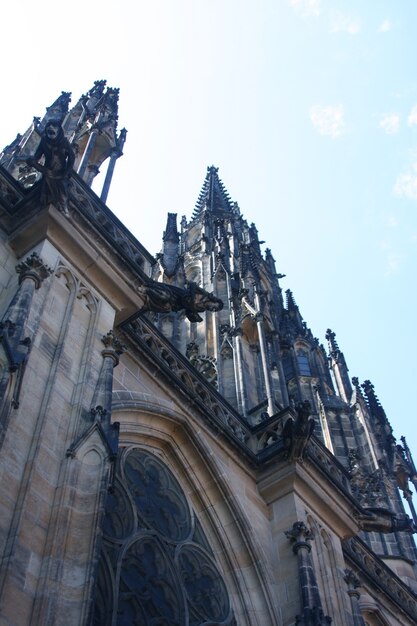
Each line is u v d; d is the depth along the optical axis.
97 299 29.12
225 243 86.88
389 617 43.84
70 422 23.11
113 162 44.06
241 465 36.94
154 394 33.31
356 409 78.50
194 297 33.59
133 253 35.03
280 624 30.91
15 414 21.19
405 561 59.28
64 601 18.31
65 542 19.53
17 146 50.41
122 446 31.11
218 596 30.50
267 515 36.38
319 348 94.12
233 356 58.84
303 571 32.25
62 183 29.02
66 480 21.03
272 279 102.69
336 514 39.00
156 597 27.25
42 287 26.20
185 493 33.31
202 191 117.12
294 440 37.56
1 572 17.67
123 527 28.16
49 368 24.03
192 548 31.20
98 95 53.78
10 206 29.59
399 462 71.88
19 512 19.14
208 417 35.81
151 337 36.12
